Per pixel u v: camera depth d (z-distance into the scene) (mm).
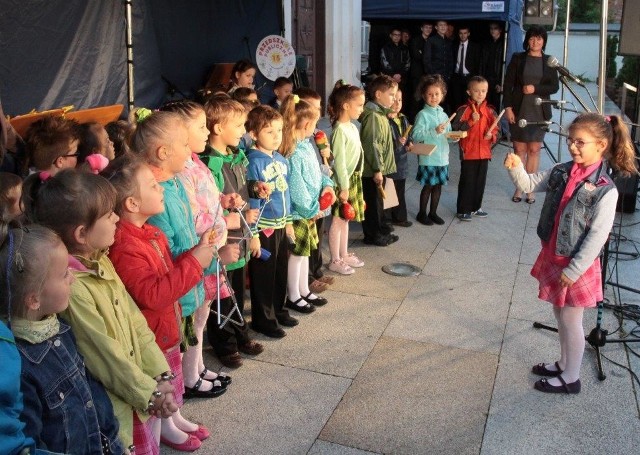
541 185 3545
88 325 1981
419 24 12344
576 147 3174
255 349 3766
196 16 6895
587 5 25672
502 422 3158
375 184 5520
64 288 1765
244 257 3461
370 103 5383
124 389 2031
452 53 11391
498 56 10961
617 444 3008
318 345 3898
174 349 2658
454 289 4773
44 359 1738
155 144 2598
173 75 6648
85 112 3816
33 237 1708
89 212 1957
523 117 6973
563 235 3215
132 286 2273
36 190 2027
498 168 8805
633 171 3240
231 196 3223
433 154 6117
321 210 4254
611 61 18891
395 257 5441
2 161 2957
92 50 5305
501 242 5867
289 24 9016
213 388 3346
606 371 3652
